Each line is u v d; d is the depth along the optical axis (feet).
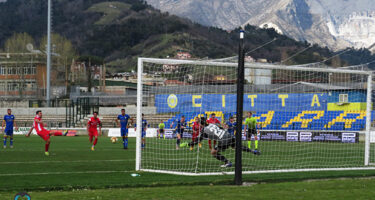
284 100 151.33
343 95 143.54
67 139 121.70
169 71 78.13
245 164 60.54
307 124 149.28
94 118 79.56
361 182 44.14
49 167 54.29
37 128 69.05
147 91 85.35
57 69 338.13
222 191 38.27
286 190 38.88
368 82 64.39
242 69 43.37
